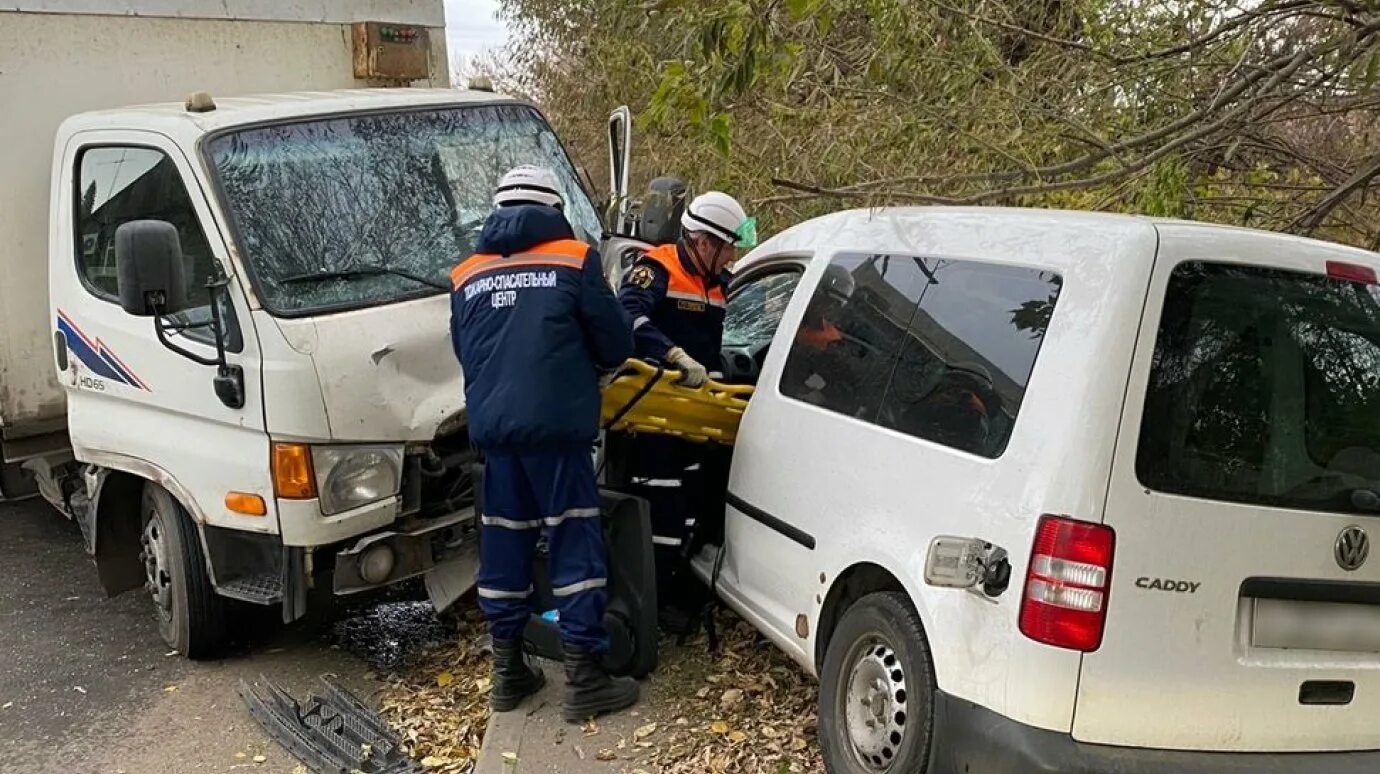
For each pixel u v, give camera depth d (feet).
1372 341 10.20
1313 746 9.70
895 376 11.63
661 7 14.57
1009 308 10.46
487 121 17.33
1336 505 9.64
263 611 17.80
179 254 13.29
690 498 15.07
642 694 14.16
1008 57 17.56
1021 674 9.35
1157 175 15.51
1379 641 9.84
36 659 16.74
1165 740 9.34
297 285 14.44
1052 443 9.44
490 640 16.15
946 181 15.78
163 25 17.84
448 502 15.40
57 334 17.04
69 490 18.93
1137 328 9.30
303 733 14.07
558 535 13.24
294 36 19.11
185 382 14.80
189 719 14.76
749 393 14.57
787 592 12.81
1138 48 16.49
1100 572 9.11
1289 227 16.89
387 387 14.38
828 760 11.60
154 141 15.20
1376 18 13.85
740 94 14.98
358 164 15.79
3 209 17.08
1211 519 9.29
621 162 17.52
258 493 14.23
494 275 13.02
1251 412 9.57
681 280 14.83
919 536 10.62
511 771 12.44
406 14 20.22
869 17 16.14
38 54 16.89
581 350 12.99
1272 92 15.46
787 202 18.81
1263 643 9.52
